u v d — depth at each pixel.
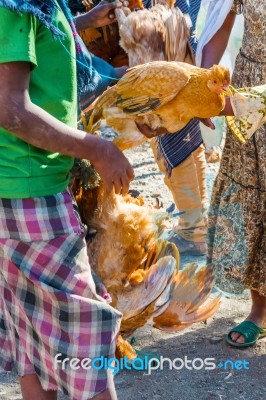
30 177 2.38
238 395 3.28
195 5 4.18
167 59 3.62
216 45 3.60
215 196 3.60
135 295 3.10
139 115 2.74
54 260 2.44
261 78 3.35
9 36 2.19
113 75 3.34
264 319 3.70
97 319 2.47
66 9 2.47
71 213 2.47
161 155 4.32
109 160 2.41
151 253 3.19
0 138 2.36
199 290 3.27
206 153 5.45
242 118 2.97
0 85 2.22
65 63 2.41
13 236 2.44
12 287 2.54
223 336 3.71
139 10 3.61
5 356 2.76
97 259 3.00
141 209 3.04
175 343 3.66
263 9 3.24
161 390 3.31
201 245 4.47
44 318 2.51
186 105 2.69
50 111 2.40
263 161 3.38
